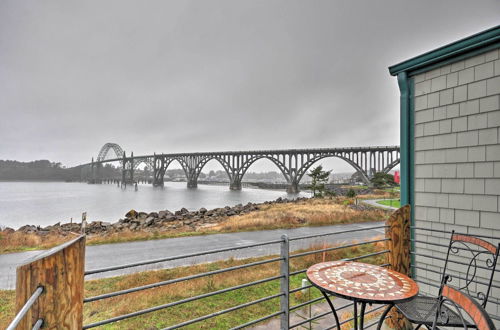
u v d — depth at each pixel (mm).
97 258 10508
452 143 3609
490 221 3209
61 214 40312
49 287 1273
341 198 38250
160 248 12109
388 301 1687
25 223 32500
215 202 59219
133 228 18406
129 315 1785
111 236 14469
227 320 4832
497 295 3104
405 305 2332
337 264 2465
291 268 8000
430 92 3885
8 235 14148
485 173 3270
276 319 4742
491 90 3242
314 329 4227
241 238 14109
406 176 4094
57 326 1294
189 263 8961
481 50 3340
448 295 1514
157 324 4738
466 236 2684
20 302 1223
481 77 3338
